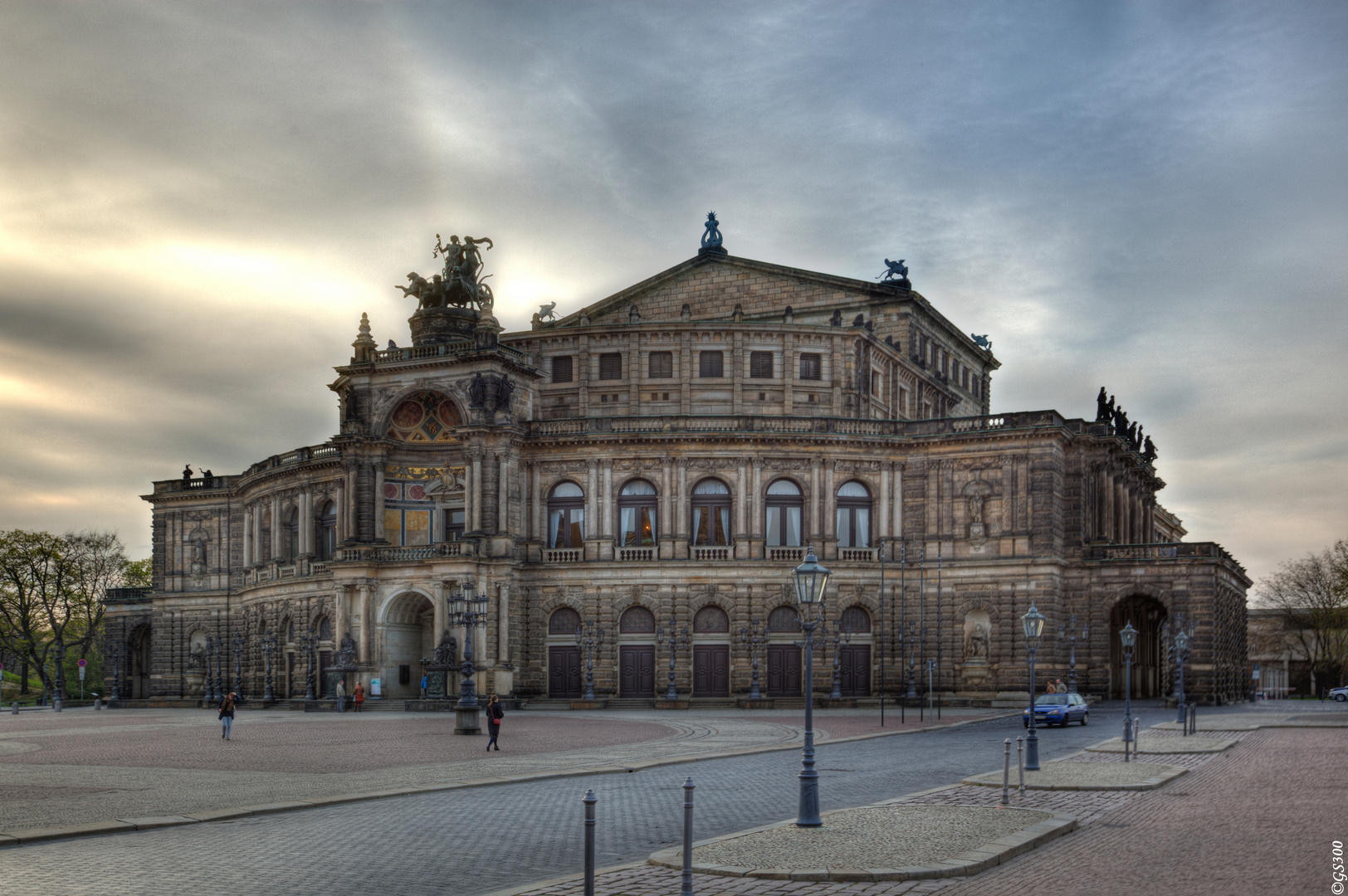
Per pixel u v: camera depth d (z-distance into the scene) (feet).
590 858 77.82
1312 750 203.31
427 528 411.95
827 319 467.52
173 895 87.10
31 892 88.07
